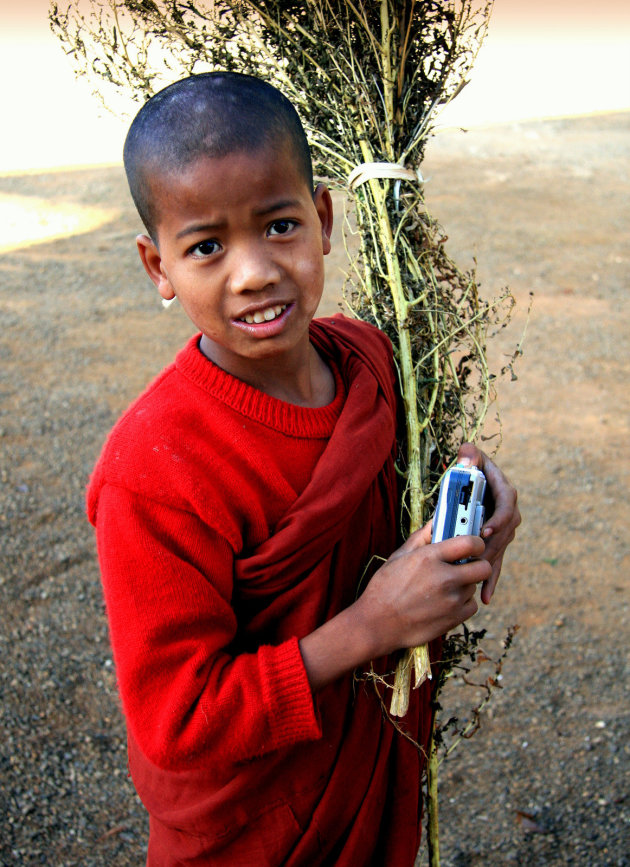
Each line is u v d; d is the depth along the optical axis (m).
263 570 1.29
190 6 1.68
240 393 1.29
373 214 1.67
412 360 1.66
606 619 3.52
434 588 1.26
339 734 1.41
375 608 1.28
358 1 1.63
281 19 1.69
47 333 6.05
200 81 1.20
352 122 1.66
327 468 1.31
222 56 1.69
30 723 3.02
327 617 1.37
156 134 1.17
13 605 3.58
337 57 1.65
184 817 1.41
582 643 3.39
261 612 1.34
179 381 1.31
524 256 7.15
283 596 1.33
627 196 8.59
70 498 4.29
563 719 3.05
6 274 7.04
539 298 6.45
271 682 1.24
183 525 1.23
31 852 2.58
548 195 8.62
